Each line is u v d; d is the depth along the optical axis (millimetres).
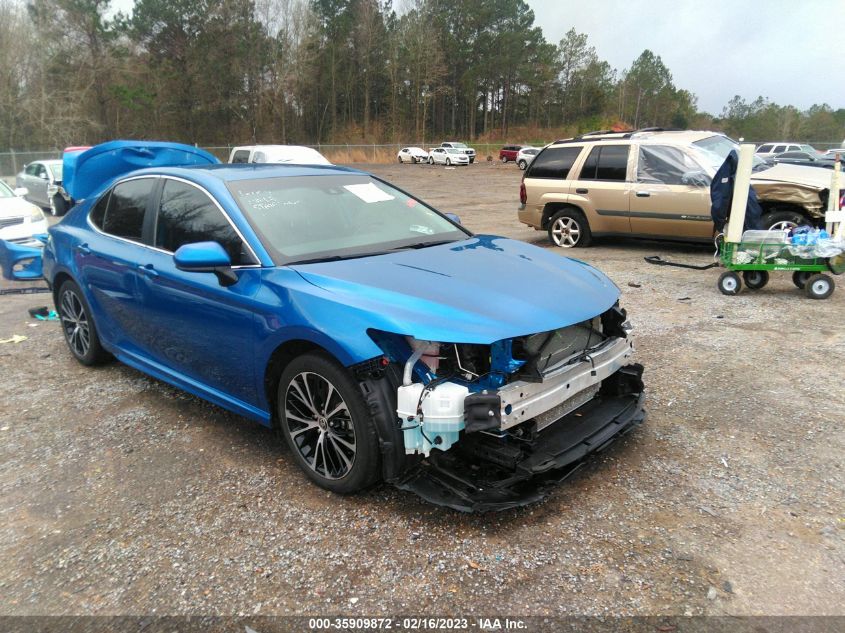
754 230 7180
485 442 2967
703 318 6336
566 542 2811
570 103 93375
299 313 3100
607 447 3588
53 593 2598
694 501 3113
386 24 79688
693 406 4242
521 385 2865
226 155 50969
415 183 30844
